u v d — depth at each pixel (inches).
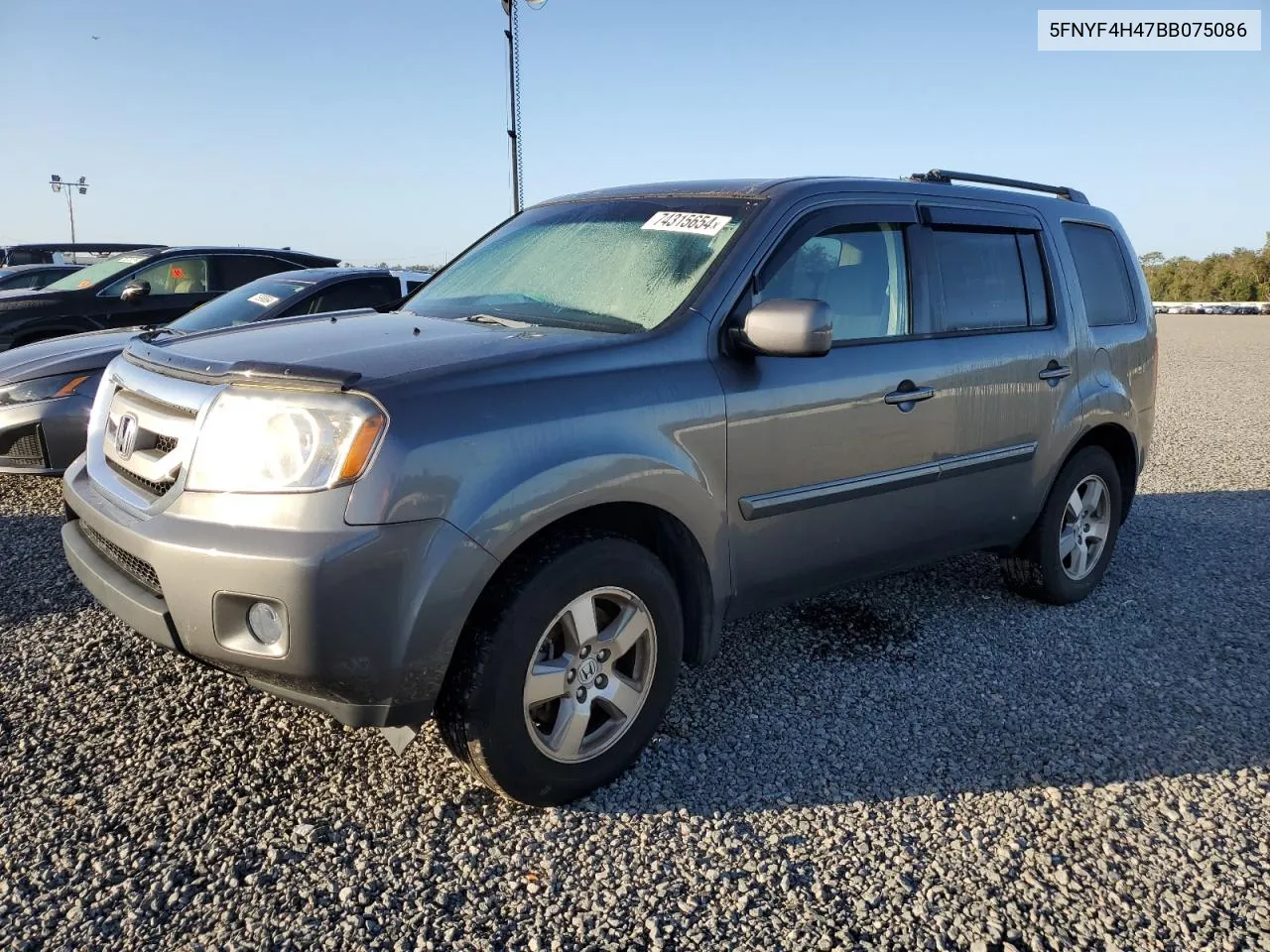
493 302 137.9
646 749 122.6
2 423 219.3
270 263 400.5
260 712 128.3
